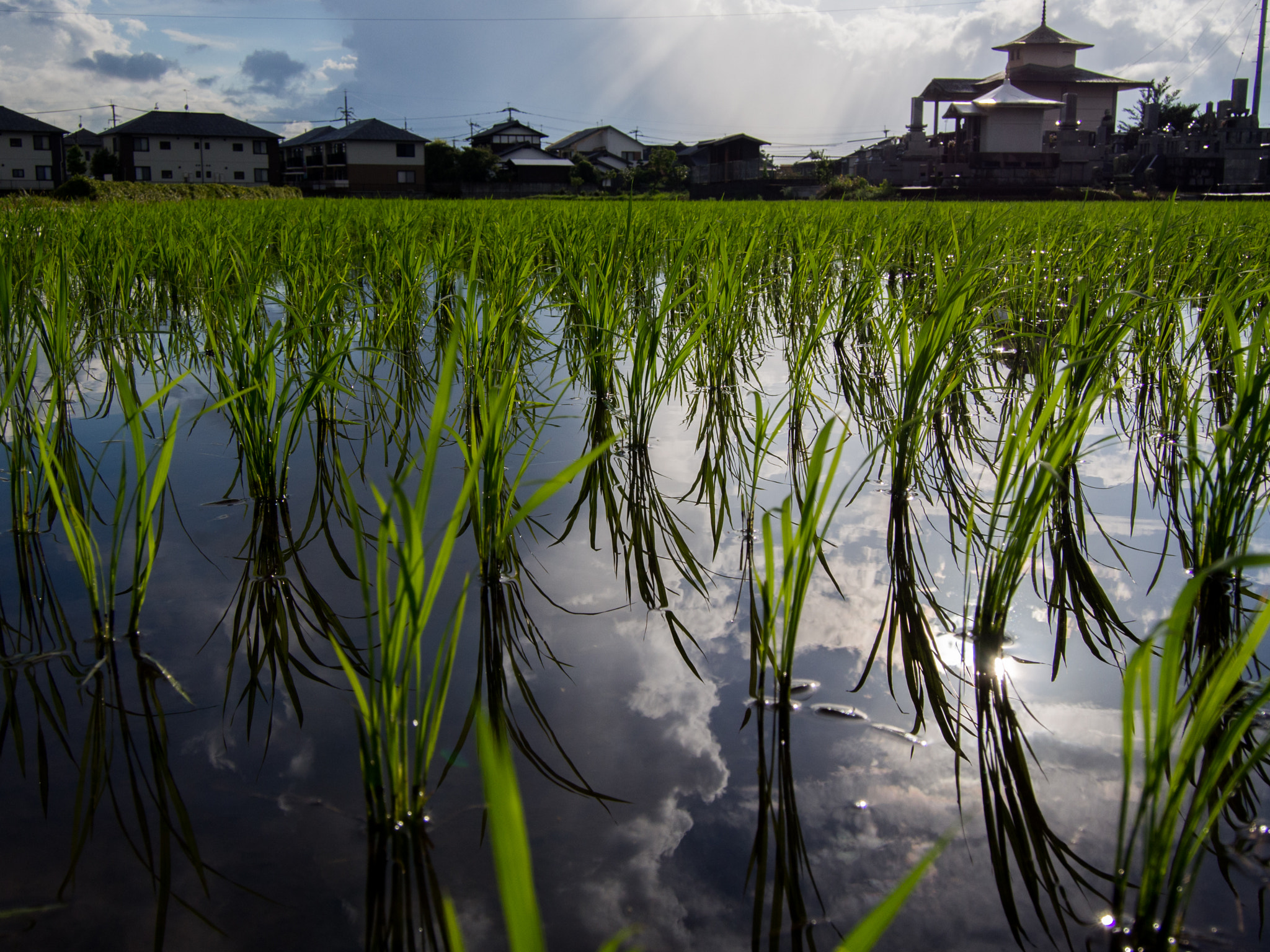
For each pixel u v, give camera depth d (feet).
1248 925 4.06
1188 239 19.53
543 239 21.02
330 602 7.22
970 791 5.03
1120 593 7.59
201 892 4.24
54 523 8.76
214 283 14.23
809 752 5.37
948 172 109.91
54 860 4.43
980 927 4.08
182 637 6.62
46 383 14.60
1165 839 3.86
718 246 20.39
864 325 19.19
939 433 12.37
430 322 19.25
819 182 126.41
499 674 6.22
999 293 12.13
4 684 5.98
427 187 171.22
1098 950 3.97
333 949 3.92
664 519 9.29
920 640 6.77
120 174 178.40
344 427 12.42
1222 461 7.20
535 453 11.43
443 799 4.90
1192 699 5.88
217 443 11.47
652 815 4.81
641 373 11.56
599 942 3.96
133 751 5.31
